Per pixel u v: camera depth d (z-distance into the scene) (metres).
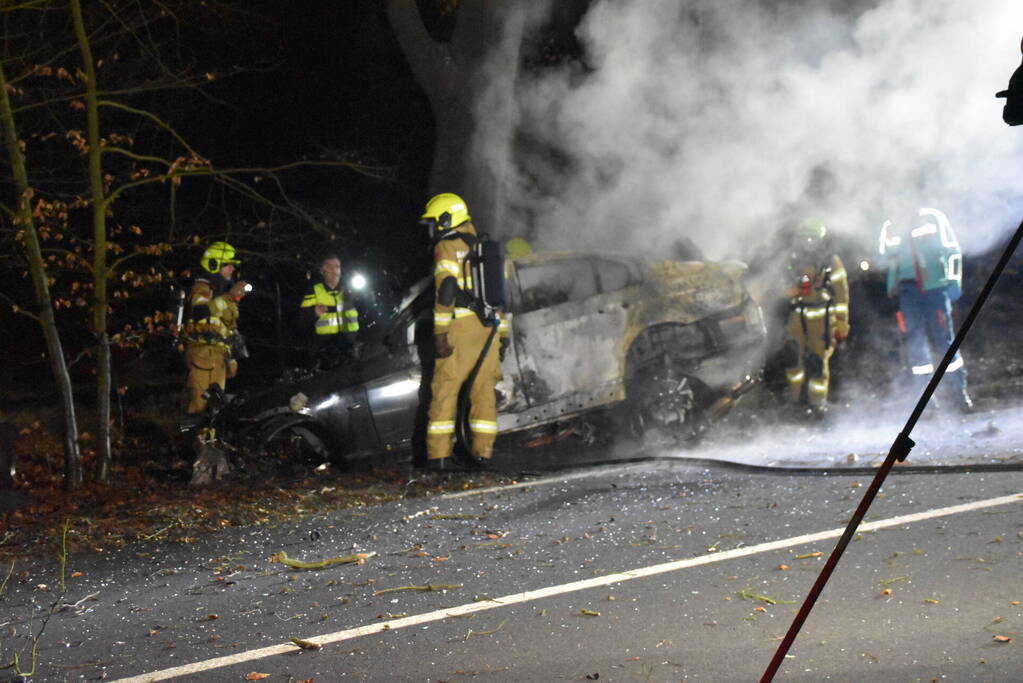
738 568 5.44
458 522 7.07
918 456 7.93
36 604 5.85
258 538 7.09
